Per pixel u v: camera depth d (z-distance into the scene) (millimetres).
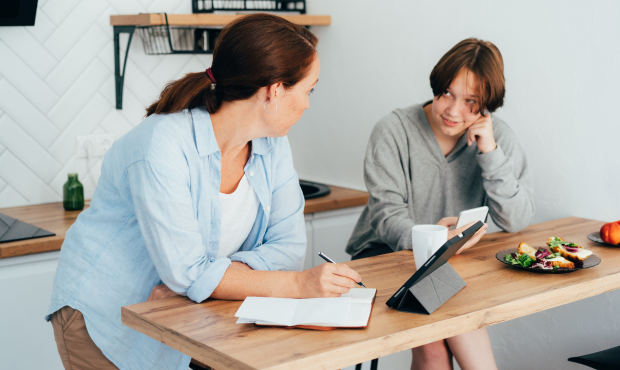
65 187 2299
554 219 1991
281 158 1424
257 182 1361
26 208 2359
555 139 1948
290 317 1001
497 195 1672
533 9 1945
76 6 2420
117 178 1201
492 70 1593
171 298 1162
